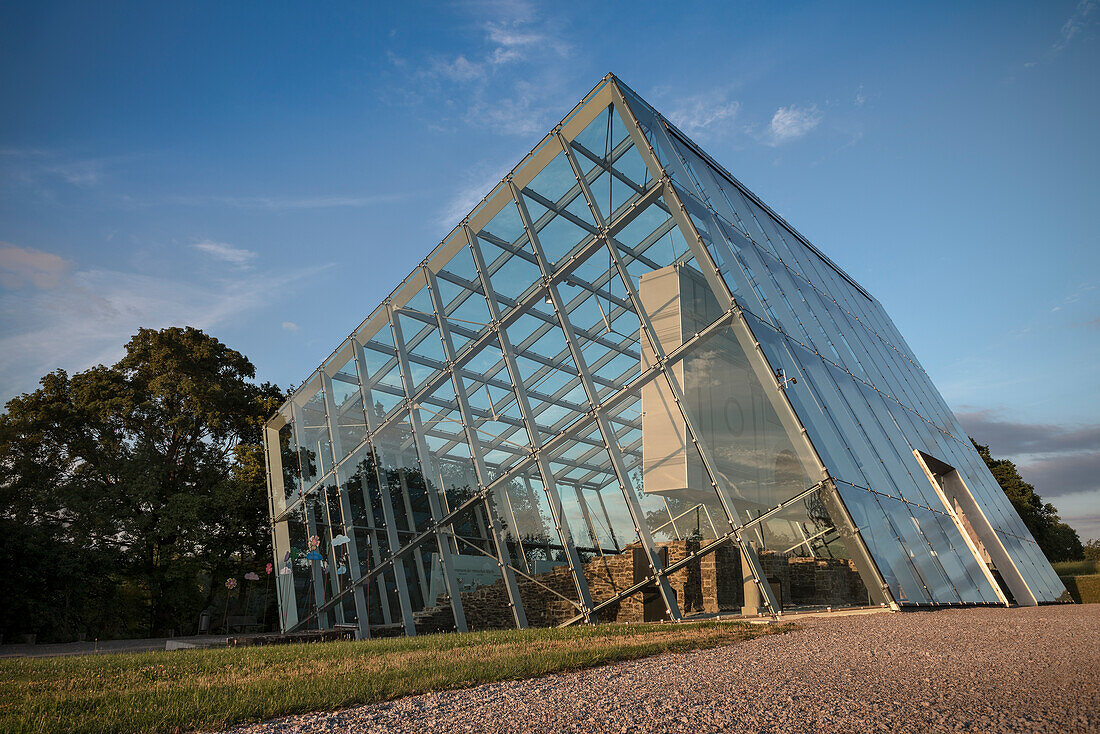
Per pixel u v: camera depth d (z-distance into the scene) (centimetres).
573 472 1506
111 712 527
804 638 846
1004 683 548
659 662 701
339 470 2172
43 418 2994
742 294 1373
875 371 1967
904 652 716
